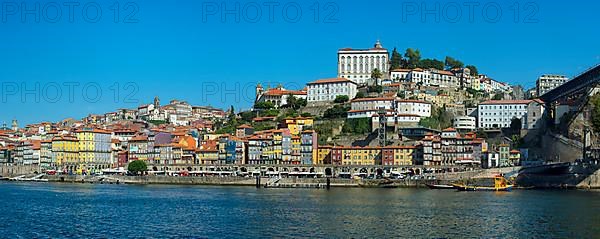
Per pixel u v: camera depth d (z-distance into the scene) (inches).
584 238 4921.3
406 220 5974.4
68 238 5118.1
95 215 6535.4
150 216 6432.1
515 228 5423.2
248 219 6131.9
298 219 6112.2
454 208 6978.4
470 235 5123.0
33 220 6141.7
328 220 6008.9
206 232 5369.1
